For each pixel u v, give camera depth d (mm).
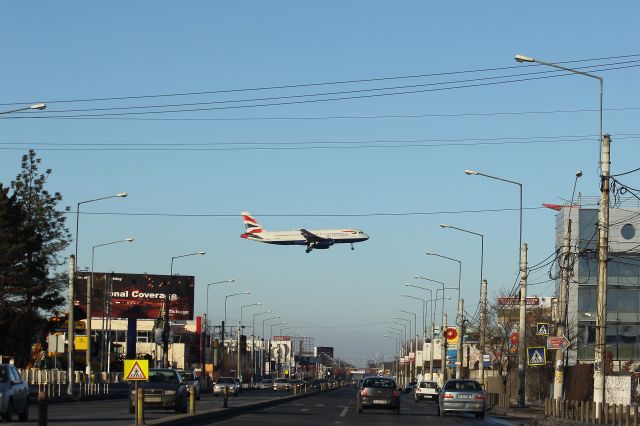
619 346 87000
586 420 36188
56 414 38906
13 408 31156
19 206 78625
